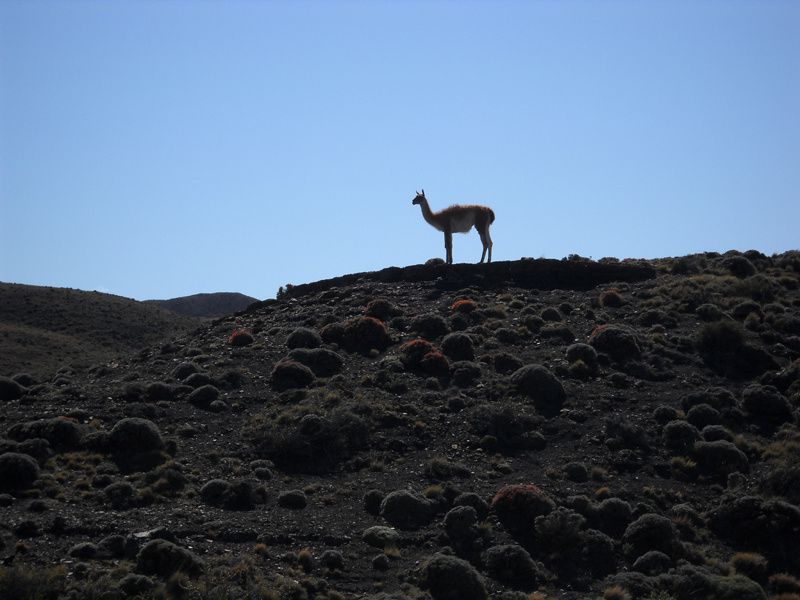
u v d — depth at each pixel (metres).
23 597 53.31
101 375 109.00
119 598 54.44
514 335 105.94
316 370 98.69
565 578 64.88
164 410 88.81
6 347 172.12
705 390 95.00
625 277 127.81
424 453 82.06
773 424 90.06
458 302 114.06
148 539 62.19
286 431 82.88
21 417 87.06
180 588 55.91
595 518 72.31
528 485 74.25
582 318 112.06
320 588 59.94
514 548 65.69
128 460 77.88
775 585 66.94
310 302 125.12
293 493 72.56
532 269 126.50
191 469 76.88
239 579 58.25
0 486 70.81
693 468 81.38
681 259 136.00
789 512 73.00
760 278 122.94
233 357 104.06
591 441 84.19
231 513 69.75
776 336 107.19
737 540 72.25
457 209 122.12
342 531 68.00
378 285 127.00
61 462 76.88
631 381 96.69
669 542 68.69
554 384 92.81
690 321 111.69
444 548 65.94
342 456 81.12
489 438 83.38
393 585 61.22
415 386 94.25
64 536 63.16
